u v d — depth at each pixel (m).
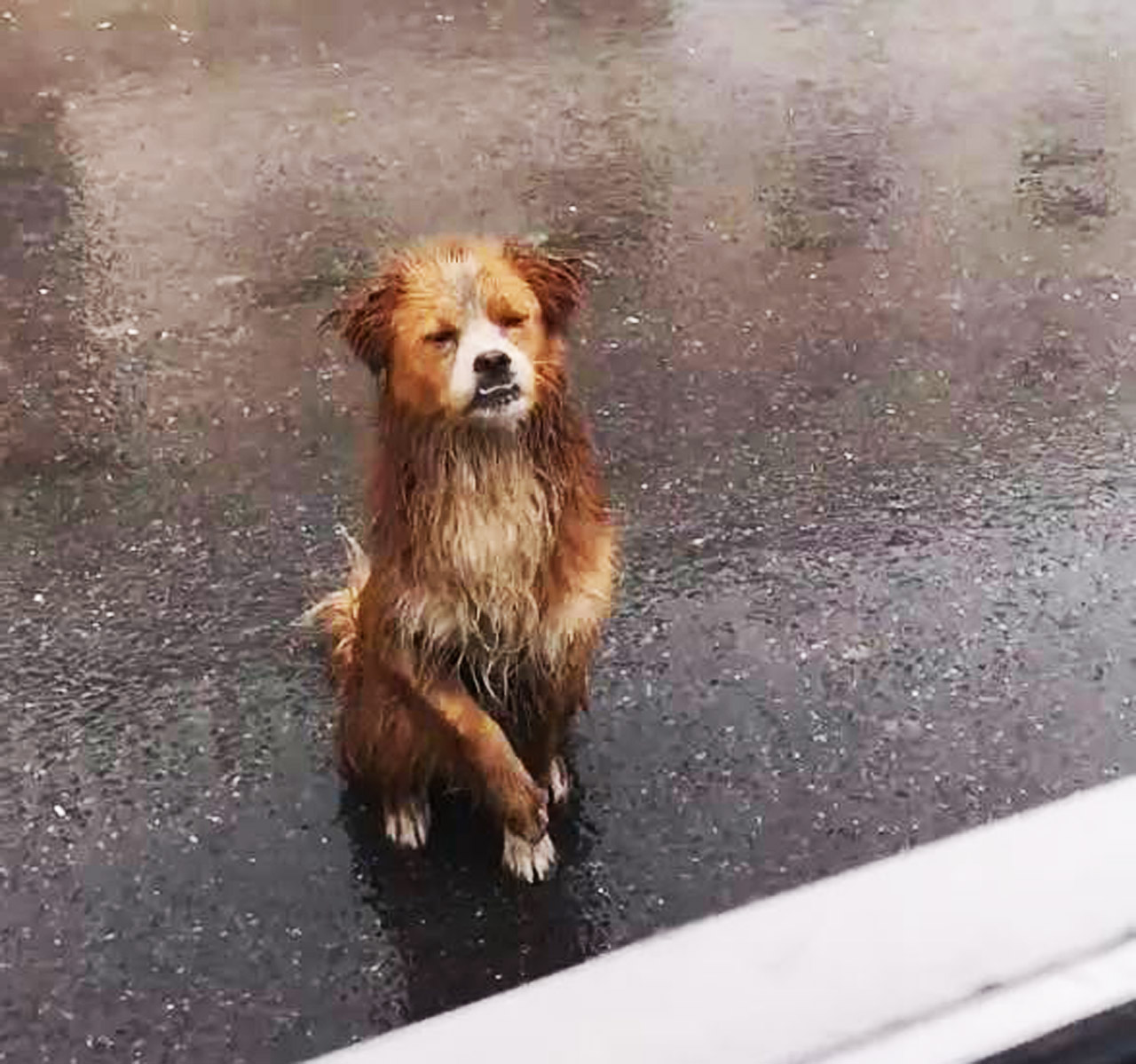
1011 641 1.60
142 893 1.33
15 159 2.81
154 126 2.96
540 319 1.19
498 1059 0.56
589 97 3.06
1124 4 3.50
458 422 1.17
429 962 1.26
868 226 2.52
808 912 0.60
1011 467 1.89
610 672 1.56
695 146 2.84
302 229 2.56
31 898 1.33
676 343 2.19
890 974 0.58
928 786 1.42
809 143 2.84
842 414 2.02
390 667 1.28
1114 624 1.62
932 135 2.86
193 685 1.58
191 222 2.59
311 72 3.21
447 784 1.40
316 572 1.74
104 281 2.40
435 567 1.23
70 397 2.10
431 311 1.16
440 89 3.11
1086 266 2.39
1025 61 3.20
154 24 3.49
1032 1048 0.56
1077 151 2.78
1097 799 0.65
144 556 1.78
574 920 1.29
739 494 1.85
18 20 3.51
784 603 1.66
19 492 1.90
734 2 3.56
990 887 0.61
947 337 2.20
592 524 1.29
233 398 2.09
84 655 1.62
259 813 1.41
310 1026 1.21
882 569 1.71
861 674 1.55
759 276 2.38
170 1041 1.20
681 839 1.37
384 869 1.34
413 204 2.64
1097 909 0.60
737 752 1.46
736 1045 0.56
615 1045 0.56
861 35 3.36
